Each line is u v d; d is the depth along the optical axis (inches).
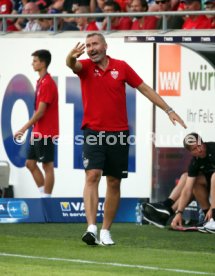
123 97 1288.1
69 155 1743.4
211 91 1573.6
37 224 1578.5
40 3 2037.4
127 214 1615.4
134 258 1175.0
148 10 1875.0
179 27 1744.6
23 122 1806.1
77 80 1736.0
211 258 1183.6
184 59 1594.5
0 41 1819.6
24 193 1793.8
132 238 1392.7
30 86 1798.7
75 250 1240.8
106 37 1704.0
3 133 1819.6
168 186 1619.1
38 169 1721.2
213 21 1738.4
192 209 1579.7
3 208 1593.3
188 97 1595.7
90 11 1956.2
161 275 1046.4
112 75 1278.3
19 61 1806.1
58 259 1160.8
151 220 1528.1
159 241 1362.0
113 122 1282.0
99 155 1277.1
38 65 1690.5
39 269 1078.4
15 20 2090.3
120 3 1921.8
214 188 1456.7
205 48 1573.6
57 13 1969.7
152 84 1643.7
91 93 1280.8
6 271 1061.8
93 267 1099.3
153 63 1617.9
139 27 1825.8
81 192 1743.4
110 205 1296.8
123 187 1694.1
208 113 1578.5
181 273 1061.8
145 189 1684.3
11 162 1807.3
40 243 1311.5
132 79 1289.4
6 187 1764.3
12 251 1231.5
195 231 1481.3
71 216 1612.9
